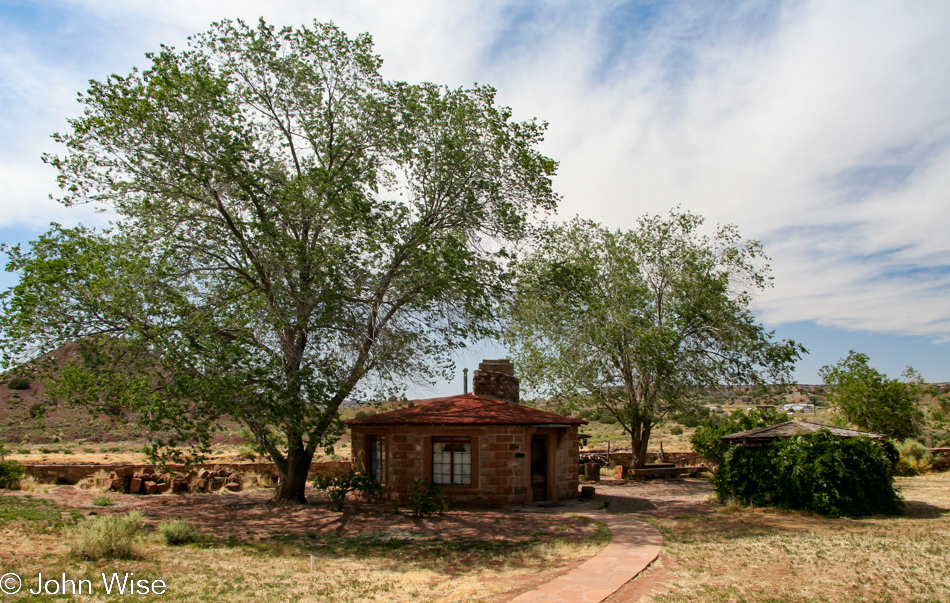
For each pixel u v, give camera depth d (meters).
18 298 12.83
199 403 13.24
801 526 12.81
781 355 24.83
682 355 25.52
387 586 8.78
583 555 10.65
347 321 15.15
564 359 25.97
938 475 22.50
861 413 26.47
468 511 16.52
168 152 14.13
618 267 25.94
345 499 18.95
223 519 14.63
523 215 18.17
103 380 13.22
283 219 15.12
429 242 16.16
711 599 7.83
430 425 17.73
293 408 13.93
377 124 16.75
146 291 13.15
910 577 8.59
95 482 18.64
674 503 18.08
